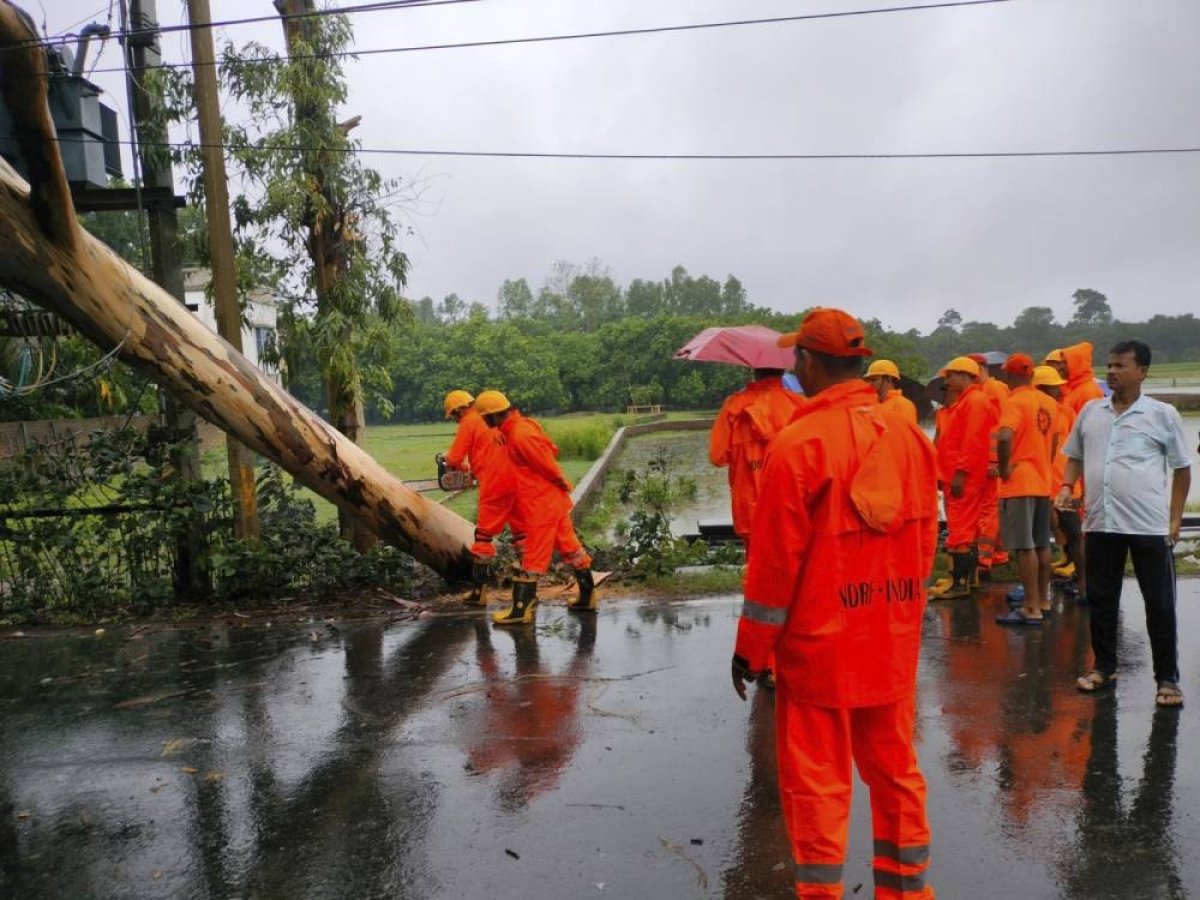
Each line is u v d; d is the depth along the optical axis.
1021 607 6.95
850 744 2.95
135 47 7.95
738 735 4.88
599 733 4.95
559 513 7.26
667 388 56.62
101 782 4.50
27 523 7.94
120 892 3.53
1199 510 12.62
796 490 2.82
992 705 5.19
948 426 7.69
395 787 4.35
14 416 12.73
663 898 3.37
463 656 6.38
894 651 2.94
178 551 8.05
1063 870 3.47
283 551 8.08
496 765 4.57
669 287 92.31
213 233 7.86
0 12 5.11
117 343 6.50
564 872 3.57
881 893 3.01
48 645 6.95
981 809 3.96
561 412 58.25
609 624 7.14
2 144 6.87
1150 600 5.10
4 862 3.78
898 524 2.92
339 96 8.84
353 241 9.16
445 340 58.47
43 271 6.11
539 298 99.56
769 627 2.89
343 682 5.89
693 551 9.05
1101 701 5.21
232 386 6.88
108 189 7.76
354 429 9.28
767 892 3.39
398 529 7.90
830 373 2.98
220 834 3.95
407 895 3.45
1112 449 5.15
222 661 6.42
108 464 7.77
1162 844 3.64
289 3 8.66
